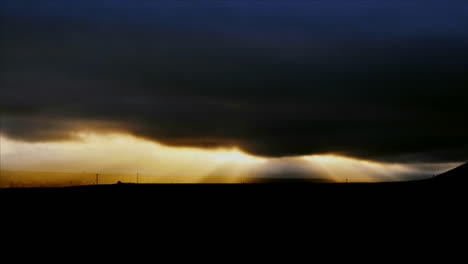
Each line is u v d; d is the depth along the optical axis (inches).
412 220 1673.2
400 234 1501.0
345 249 1369.3
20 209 2153.1
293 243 1475.1
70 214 2025.1
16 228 1705.2
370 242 1432.1
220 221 1872.5
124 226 1761.8
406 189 2289.6
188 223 1824.6
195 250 1384.1
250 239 1533.0
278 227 1731.1
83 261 1253.1
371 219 1764.3
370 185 2613.2
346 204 2111.2
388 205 1977.1
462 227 1497.3
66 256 1288.1
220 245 1460.4
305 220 1845.5
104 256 1316.4
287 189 2694.4
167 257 1306.6
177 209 2165.4
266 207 2181.3
